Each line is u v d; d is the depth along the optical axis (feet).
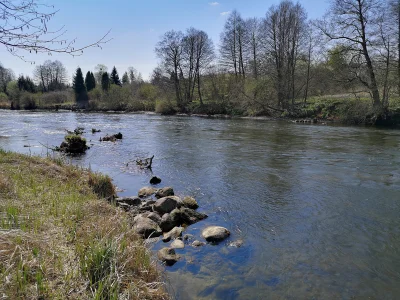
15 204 16.75
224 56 154.30
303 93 127.44
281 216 22.26
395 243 18.02
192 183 31.12
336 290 13.62
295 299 12.94
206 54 156.56
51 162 29.68
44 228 14.67
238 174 34.22
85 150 49.90
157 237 18.94
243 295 13.14
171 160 42.01
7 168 24.14
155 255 16.10
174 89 162.30
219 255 16.61
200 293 13.15
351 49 84.94
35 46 11.63
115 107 184.85
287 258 16.37
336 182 30.50
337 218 21.71
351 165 37.58
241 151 47.93
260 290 13.52
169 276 14.37
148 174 34.86
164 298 12.03
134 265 13.00
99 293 10.09
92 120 110.32
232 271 15.02
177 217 21.08
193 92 169.89
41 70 286.66
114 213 19.74
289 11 117.50
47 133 70.28
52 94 228.84
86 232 14.78
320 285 13.97
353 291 13.56
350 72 86.43
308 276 14.69
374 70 83.61
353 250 17.25
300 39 115.65
